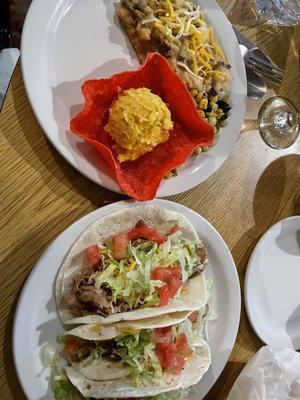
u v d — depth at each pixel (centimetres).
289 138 40
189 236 35
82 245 32
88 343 32
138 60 35
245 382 35
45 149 33
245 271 38
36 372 30
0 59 37
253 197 39
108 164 33
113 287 31
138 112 31
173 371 32
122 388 31
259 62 39
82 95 33
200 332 35
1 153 32
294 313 40
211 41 36
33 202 32
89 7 33
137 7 33
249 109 40
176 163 33
